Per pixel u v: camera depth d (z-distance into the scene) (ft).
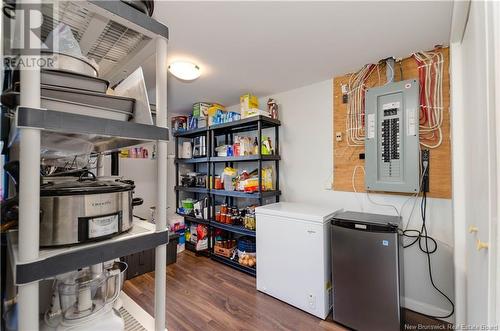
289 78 7.88
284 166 9.27
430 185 6.21
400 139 6.39
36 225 1.78
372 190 7.01
